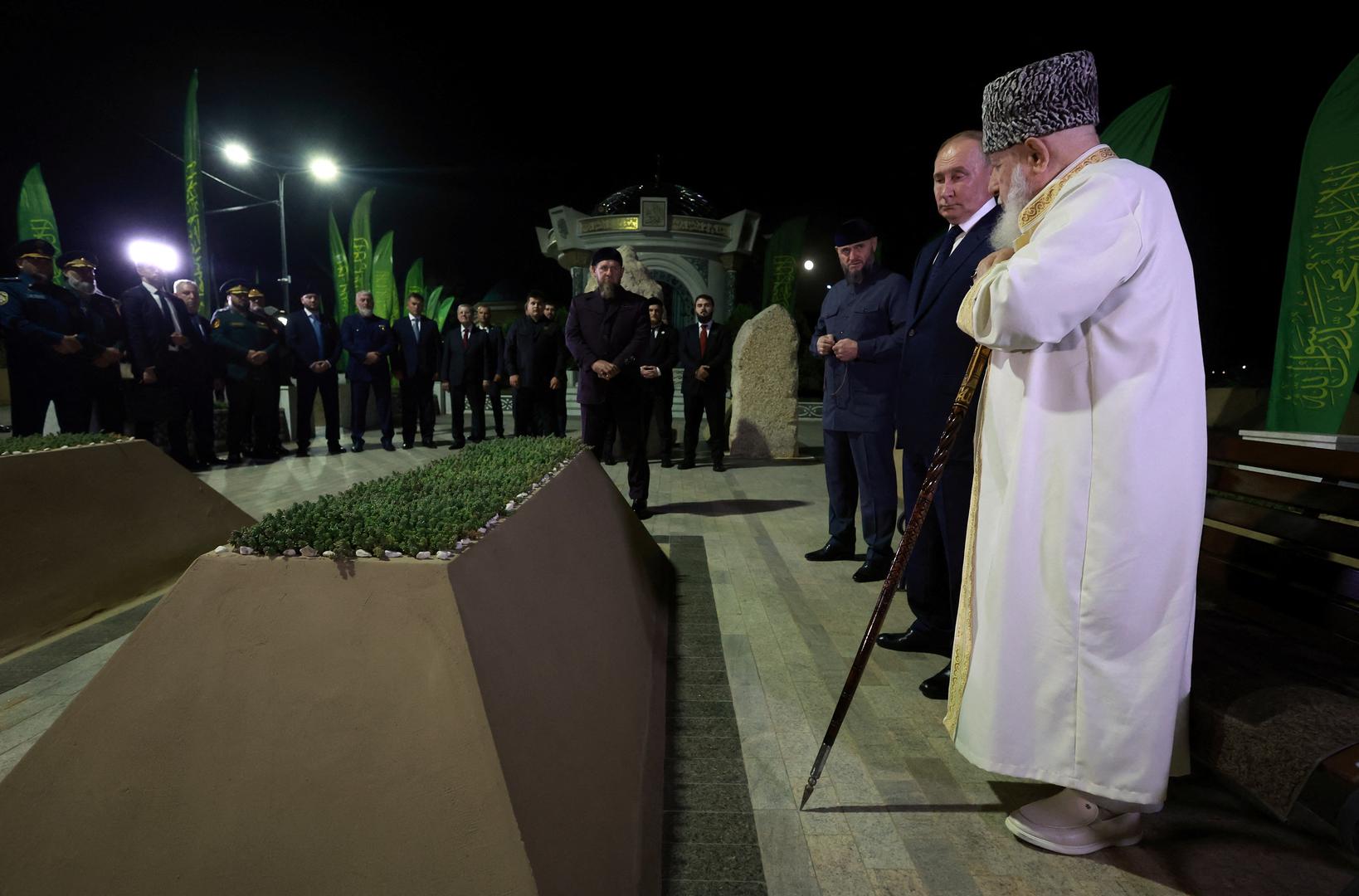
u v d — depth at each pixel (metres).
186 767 1.23
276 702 1.24
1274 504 2.26
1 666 2.70
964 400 1.80
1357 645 1.81
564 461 2.64
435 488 1.92
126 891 1.18
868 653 1.77
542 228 15.31
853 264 3.88
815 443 10.68
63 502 3.25
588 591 2.09
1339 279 4.49
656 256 14.17
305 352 8.40
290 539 1.35
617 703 1.90
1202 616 2.27
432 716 1.20
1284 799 1.43
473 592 1.34
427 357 9.38
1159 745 1.54
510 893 1.11
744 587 3.69
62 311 6.37
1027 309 1.46
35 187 10.62
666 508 5.71
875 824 1.79
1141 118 5.57
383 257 16.44
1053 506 1.59
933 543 2.78
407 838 1.15
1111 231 1.47
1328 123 4.50
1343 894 1.30
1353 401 4.95
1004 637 1.63
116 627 3.09
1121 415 1.51
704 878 1.58
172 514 3.83
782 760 2.08
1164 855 1.68
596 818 1.42
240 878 1.17
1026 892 1.56
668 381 8.35
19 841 1.21
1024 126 1.65
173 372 7.15
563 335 8.20
